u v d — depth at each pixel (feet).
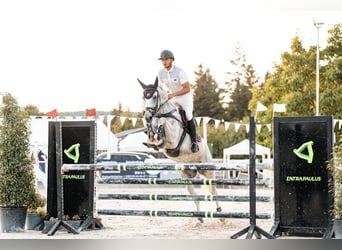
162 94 24.84
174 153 25.45
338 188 20.83
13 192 23.25
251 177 21.61
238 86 141.90
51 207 24.56
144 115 24.49
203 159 26.48
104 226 25.53
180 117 25.18
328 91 74.33
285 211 22.15
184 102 25.53
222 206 39.78
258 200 21.97
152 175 60.03
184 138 25.23
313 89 76.07
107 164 23.50
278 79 82.02
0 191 23.36
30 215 24.29
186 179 22.93
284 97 77.82
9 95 23.75
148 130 24.58
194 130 25.59
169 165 23.08
